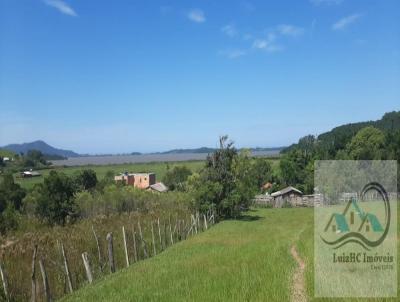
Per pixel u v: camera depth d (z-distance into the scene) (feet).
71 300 47.32
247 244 82.02
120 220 124.67
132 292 46.62
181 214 144.25
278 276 43.88
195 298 40.47
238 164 167.12
